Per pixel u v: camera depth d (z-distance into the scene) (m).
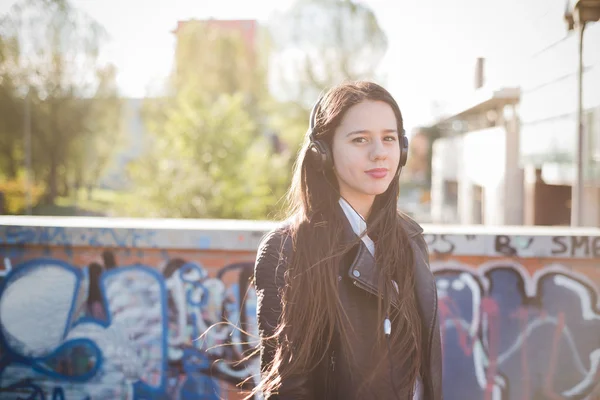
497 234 3.49
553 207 10.37
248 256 3.58
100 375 3.66
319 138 1.45
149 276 3.64
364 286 1.37
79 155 21.88
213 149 12.59
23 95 19.89
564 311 3.52
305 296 1.35
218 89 23.83
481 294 3.54
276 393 1.30
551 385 3.53
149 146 14.02
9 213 20.36
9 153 20.23
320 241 1.39
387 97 1.42
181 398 3.62
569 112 8.59
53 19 19.73
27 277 3.68
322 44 23.17
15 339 3.69
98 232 3.61
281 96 23.80
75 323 3.67
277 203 1.78
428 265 1.57
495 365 3.54
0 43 19.17
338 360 1.34
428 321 1.49
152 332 3.64
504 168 11.30
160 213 12.08
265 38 24.64
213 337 3.61
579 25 7.39
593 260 3.49
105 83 21.28
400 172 1.52
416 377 1.47
